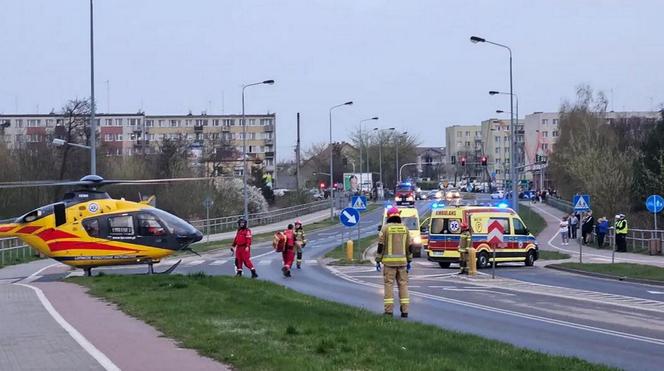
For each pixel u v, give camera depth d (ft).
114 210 96.84
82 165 222.89
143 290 69.31
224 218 224.12
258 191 278.87
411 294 79.25
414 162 496.64
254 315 51.67
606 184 198.39
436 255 120.78
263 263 130.93
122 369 34.09
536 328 54.80
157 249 96.89
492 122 558.97
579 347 46.73
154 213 97.86
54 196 193.47
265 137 515.91
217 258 143.54
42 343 41.65
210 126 508.94
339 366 33.47
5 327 48.03
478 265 117.91
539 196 357.61
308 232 229.45
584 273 107.55
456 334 45.65
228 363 35.19
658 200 138.41
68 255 95.09
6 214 181.98
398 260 56.90
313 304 59.72
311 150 523.70
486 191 428.97
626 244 155.94
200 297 63.10
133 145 461.37
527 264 123.75
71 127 227.61
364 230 235.40
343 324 47.88
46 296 67.51
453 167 611.88
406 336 43.68
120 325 48.16
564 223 175.01
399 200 317.01
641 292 82.53
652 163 194.90
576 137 266.77
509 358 37.65
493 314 62.64
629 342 48.75
